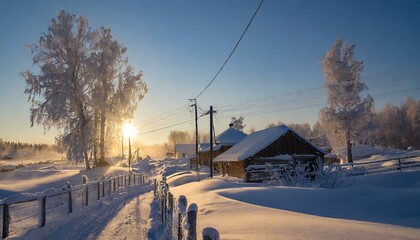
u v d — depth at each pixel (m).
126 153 105.19
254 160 30.38
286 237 6.23
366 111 45.12
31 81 37.88
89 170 39.53
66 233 9.85
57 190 11.52
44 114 38.06
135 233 9.66
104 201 17.50
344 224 7.29
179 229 5.71
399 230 6.85
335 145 46.91
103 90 42.12
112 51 42.94
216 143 57.12
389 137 90.06
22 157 139.25
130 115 43.59
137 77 44.75
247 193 15.59
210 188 20.42
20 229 9.20
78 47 41.41
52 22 40.16
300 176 22.72
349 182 21.81
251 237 6.50
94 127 41.91
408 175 20.89
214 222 8.98
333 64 46.44
